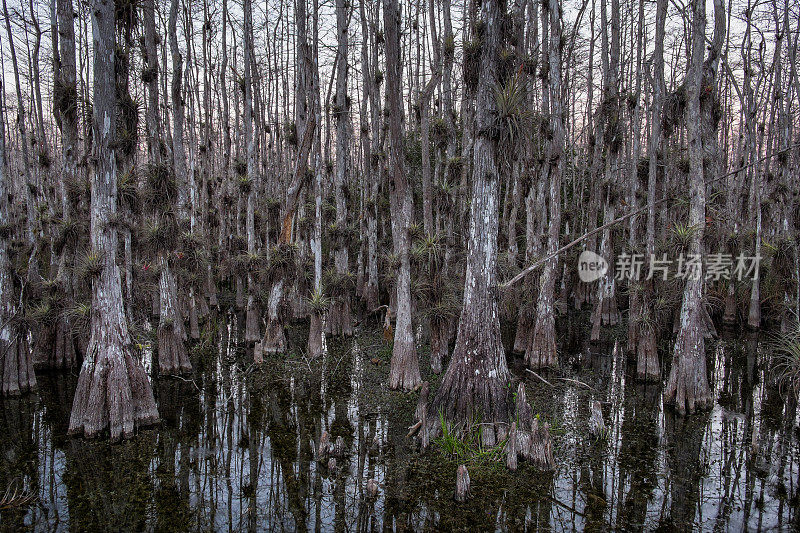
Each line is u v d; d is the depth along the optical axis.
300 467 6.74
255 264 13.18
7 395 9.03
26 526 5.37
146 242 10.27
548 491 6.17
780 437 7.84
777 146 18.06
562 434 7.84
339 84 13.65
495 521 5.57
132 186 8.89
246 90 13.94
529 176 13.13
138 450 7.21
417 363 9.82
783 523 5.54
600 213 20.03
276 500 5.93
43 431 7.75
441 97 16.34
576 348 13.52
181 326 12.70
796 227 14.12
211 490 6.15
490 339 7.45
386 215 19.20
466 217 15.55
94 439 7.48
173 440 7.55
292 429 7.99
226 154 17.97
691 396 8.71
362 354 12.23
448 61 11.52
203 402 9.13
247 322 13.21
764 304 15.78
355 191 21.06
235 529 5.37
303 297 15.33
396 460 6.92
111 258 7.64
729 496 6.12
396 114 8.80
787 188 14.59
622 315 17.09
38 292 12.80
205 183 18.28
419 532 5.36
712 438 7.78
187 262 13.09
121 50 8.65
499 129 7.02
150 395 8.05
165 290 10.69
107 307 7.58
